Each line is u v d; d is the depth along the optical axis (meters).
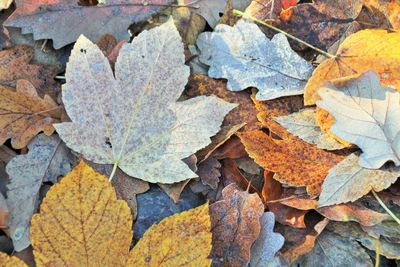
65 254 0.45
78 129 0.49
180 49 0.51
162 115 0.50
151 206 0.49
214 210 0.48
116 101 0.50
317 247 0.49
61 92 0.52
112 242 0.46
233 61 0.53
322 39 0.54
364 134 0.50
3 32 0.52
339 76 0.52
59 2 0.52
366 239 0.49
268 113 0.52
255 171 0.51
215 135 0.51
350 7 0.54
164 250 0.46
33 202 0.48
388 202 0.50
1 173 0.49
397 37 0.52
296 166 0.50
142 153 0.49
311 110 0.52
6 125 0.49
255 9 0.55
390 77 0.52
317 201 0.49
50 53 0.53
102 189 0.46
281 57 0.53
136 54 0.50
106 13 0.53
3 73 0.51
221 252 0.48
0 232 0.48
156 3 0.54
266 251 0.48
